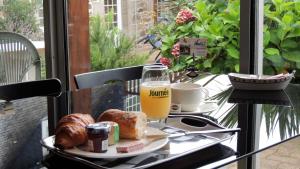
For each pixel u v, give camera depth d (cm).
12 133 117
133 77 206
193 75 194
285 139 104
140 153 88
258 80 160
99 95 166
